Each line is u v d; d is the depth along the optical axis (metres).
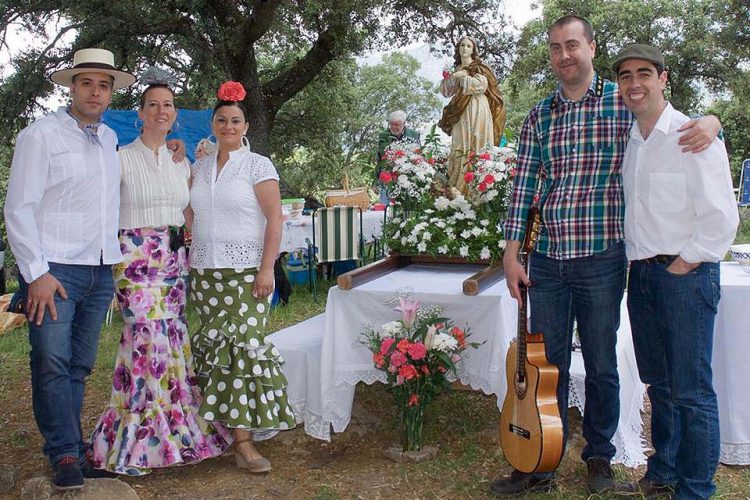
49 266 2.92
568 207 2.93
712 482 2.89
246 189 3.30
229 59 11.76
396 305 3.61
